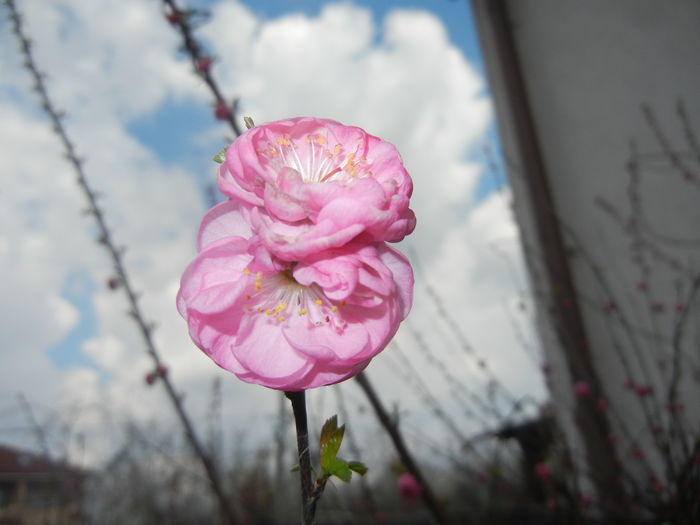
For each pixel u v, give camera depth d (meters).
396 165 0.90
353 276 0.77
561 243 3.69
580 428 3.00
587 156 3.80
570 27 3.97
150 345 2.29
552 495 2.66
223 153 0.88
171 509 3.68
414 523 2.97
